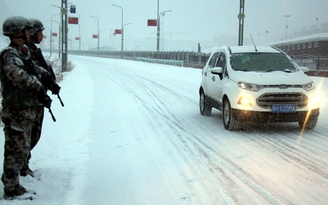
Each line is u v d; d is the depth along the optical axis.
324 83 19.70
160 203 4.37
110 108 11.42
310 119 7.83
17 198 4.35
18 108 4.23
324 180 5.04
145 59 57.69
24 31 4.34
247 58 8.89
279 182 4.98
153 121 9.42
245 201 4.37
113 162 6.00
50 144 7.05
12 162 4.29
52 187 4.86
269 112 7.50
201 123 9.13
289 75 8.01
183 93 15.55
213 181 5.05
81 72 28.33
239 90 7.73
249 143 7.06
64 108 11.11
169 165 5.80
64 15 27.33
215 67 9.02
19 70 4.07
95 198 4.54
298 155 6.23
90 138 7.62
